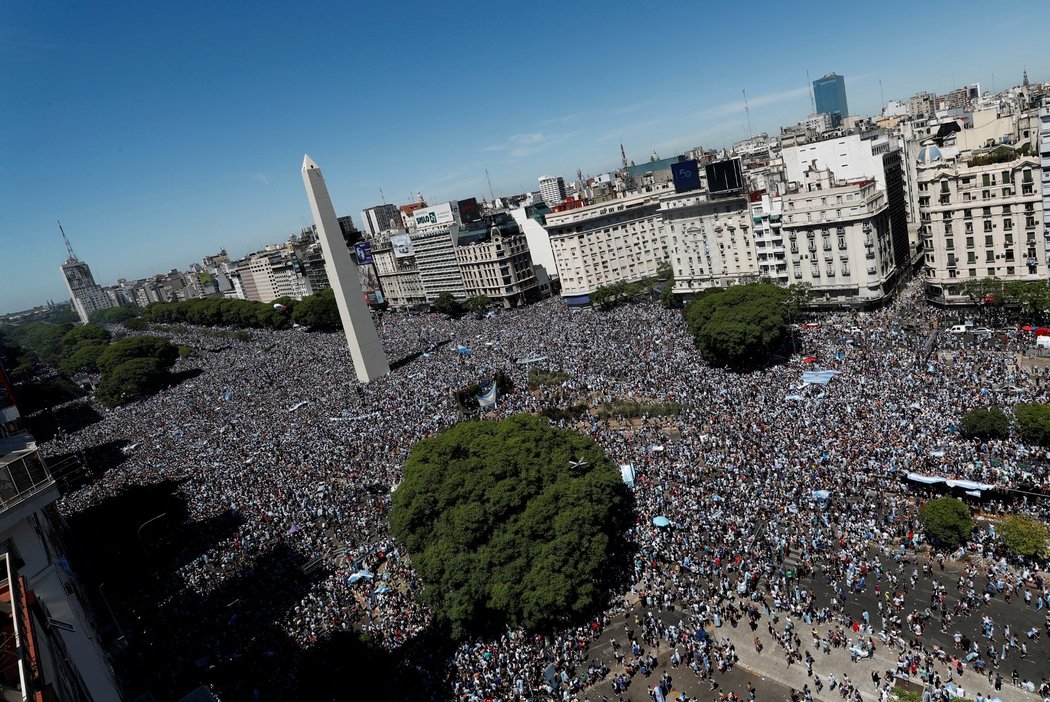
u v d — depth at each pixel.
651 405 96.62
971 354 92.06
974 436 68.88
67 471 125.25
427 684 53.44
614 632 56.66
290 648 60.47
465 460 67.94
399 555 72.50
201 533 86.12
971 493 59.88
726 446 79.06
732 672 49.94
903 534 59.22
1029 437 65.75
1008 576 51.94
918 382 84.38
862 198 128.38
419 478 65.94
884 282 134.62
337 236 144.00
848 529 61.03
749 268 155.38
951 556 55.84
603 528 64.50
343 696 49.75
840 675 47.38
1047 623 46.50
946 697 42.91
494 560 57.97
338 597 67.12
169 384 196.00
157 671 60.47
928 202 121.12
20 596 23.16
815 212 134.88
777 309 108.06
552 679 51.72
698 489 71.62
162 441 131.50
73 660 34.22
